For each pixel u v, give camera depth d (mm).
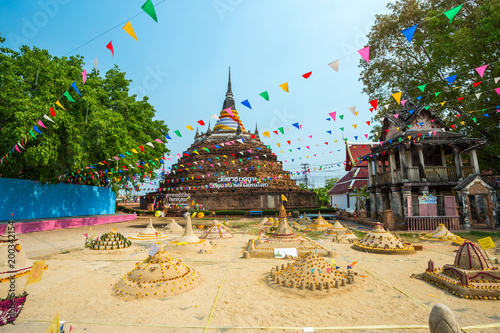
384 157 25547
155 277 7824
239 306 6664
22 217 23281
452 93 24203
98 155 22859
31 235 19391
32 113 15758
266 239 14438
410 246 13180
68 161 18750
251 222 30766
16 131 15227
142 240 17984
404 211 20938
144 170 30656
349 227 23750
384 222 20609
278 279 8336
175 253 13211
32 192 24328
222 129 54500
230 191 42219
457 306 6562
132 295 7270
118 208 47281
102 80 27406
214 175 43469
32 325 5730
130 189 38656
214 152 47594
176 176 46062
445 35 22891
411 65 28016
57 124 16609
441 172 21281
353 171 39469
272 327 5625
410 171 21469
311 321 5855
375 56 30328
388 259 11641
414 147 21828
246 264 11008
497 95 20734
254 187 42625
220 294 7484
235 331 5496
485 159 25578
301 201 43625
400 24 28109
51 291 7785
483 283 7453
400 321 5820
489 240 7770
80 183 30875
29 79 18062
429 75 25453
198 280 8609
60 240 17406
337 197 44094
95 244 13977
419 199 19969
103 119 19500
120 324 5770
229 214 38438
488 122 22516
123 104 27188
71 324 5766
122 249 13766
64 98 17609
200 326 5691
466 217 19500
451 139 21297
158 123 35500
